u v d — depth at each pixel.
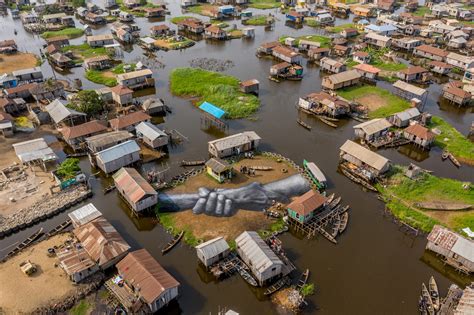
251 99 110.12
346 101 105.19
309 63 141.25
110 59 140.50
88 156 84.81
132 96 111.38
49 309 51.03
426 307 52.44
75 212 65.31
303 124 98.44
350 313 52.28
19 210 68.25
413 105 104.88
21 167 79.94
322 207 69.88
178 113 104.25
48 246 60.88
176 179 77.00
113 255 56.81
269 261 54.19
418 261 61.03
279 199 72.00
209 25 176.38
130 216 69.00
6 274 56.09
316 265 59.50
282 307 52.69
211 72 127.94
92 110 97.31
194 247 61.88
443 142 91.56
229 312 48.44
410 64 138.62
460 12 192.25
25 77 119.56
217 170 74.81
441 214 69.31
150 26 182.50
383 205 72.00
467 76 123.81
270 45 147.38
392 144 90.12
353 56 139.75
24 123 97.19
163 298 51.09
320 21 187.75
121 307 51.59
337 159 85.44
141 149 87.25
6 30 178.25
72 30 172.62
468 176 80.62
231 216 67.88
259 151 86.75
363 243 63.78
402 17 187.25
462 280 57.94
